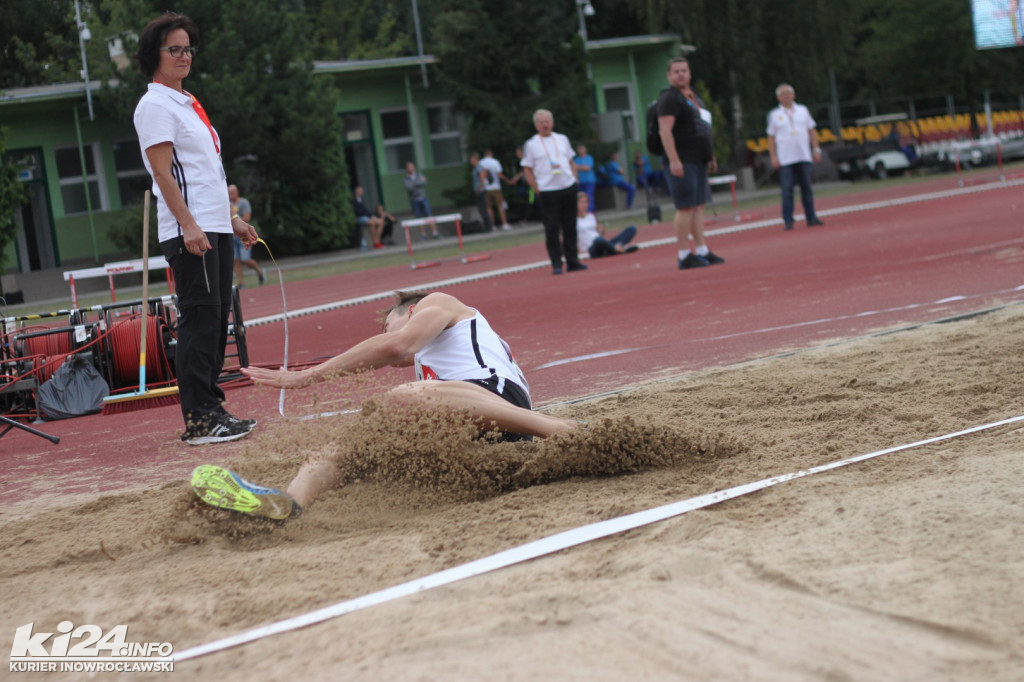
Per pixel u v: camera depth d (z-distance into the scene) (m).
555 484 4.05
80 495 4.80
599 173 36.06
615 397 5.70
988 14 46.16
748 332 7.76
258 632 2.74
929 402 4.78
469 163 34.62
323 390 5.25
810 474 3.74
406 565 3.19
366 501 3.97
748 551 2.87
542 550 3.13
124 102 28.20
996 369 5.34
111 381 7.98
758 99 43.62
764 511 3.33
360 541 3.50
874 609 2.43
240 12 28.56
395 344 4.18
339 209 31.03
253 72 27.98
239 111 27.36
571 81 34.91
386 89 34.97
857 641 2.28
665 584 2.69
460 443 4.03
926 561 2.70
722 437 4.24
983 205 19.36
